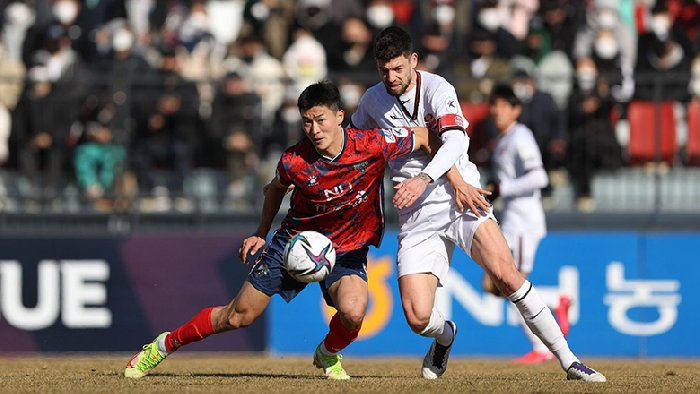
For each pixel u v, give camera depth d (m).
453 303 43.91
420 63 49.12
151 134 45.75
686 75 47.12
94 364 35.16
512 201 37.66
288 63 49.78
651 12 55.06
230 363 36.78
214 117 46.19
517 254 37.47
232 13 58.59
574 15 52.09
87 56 50.38
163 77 45.91
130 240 43.62
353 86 46.00
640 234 44.53
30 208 45.03
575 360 25.59
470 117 46.47
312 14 52.81
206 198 45.59
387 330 43.31
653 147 47.12
